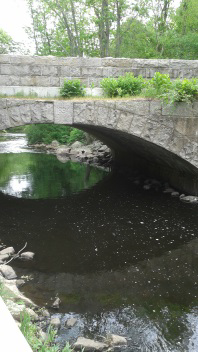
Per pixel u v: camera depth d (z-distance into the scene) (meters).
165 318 3.89
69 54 22.50
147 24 19.70
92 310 4.03
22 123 7.63
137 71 9.25
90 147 19.25
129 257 5.61
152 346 3.40
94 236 6.56
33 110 7.60
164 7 19.50
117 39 19.89
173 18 19.88
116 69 9.11
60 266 5.26
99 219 7.61
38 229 6.97
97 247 6.02
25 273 4.99
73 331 3.59
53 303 4.09
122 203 8.95
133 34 20.34
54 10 19.98
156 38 19.25
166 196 9.59
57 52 23.56
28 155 18.50
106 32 19.05
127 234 6.65
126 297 4.34
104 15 18.23
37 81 8.59
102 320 3.83
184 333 3.62
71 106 7.65
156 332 3.64
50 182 11.88
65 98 8.12
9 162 16.20
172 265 5.31
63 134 22.53
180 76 9.38
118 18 19.09
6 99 7.50
